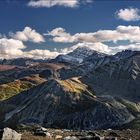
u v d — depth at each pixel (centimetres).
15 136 4925
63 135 7494
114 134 8694
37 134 6225
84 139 5847
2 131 4778
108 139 5906
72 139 5912
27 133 6469
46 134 6206
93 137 5856
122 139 6812
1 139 4666
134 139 7412
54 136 6469
